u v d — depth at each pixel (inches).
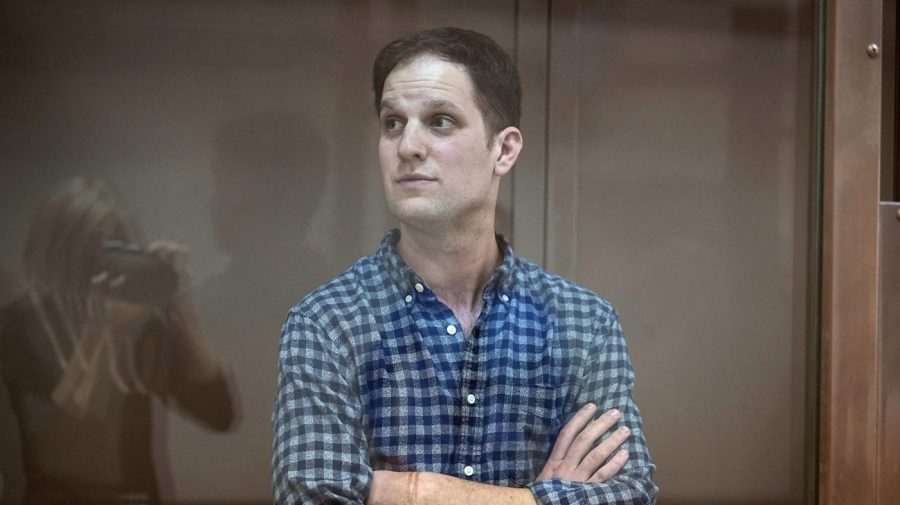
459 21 128.6
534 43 130.1
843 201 132.1
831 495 132.4
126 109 122.7
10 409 121.6
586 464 105.6
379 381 103.5
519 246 130.3
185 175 124.2
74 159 122.1
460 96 102.9
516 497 99.9
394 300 106.2
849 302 132.6
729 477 135.0
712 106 134.6
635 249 132.9
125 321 123.7
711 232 134.5
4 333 121.4
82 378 123.0
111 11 121.6
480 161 104.5
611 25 132.2
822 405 133.1
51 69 121.1
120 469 123.9
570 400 108.4
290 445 99.3
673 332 133.8
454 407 104.1
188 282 124.6
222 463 125.6
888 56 137.2
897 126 137.2
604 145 132.2
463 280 108.3
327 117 126.3
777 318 135.9
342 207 126.7
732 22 134.9
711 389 134.5
